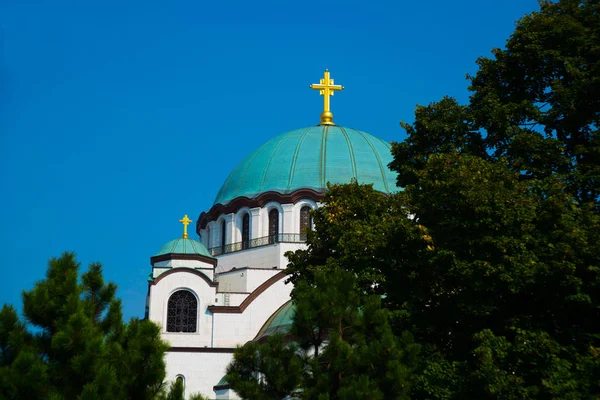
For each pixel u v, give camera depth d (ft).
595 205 218.18
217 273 387.96
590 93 225.76
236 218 399.24
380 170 400.06
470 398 191.11
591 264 200.23
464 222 206.80
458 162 219.00
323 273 185.78
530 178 229.66
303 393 172.86
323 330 182.80
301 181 392.88
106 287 188.85
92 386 160.45
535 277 198.49
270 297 371.15
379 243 214.69
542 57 240.32
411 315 209.46
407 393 174.50
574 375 185.78
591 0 252.83
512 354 190.60
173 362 351.67
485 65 250.78
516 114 235.81
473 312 201.16
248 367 178.81
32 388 161.38
